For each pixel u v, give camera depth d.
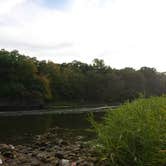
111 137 5.51
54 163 9.13
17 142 16.08
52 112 52.69
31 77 91.00
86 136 17.14
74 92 106.50
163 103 6.93
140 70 126.81
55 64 110.69
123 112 6.69
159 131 5.10
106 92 111.06
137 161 4.88
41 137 17.33
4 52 95.38
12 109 67.69
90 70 128.88
